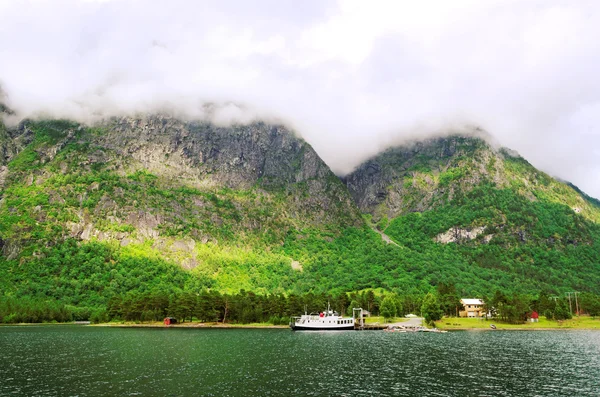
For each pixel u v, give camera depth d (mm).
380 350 144500
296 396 83125
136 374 102188
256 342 168250
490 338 183375
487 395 84188
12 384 92125
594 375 101750
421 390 87688
